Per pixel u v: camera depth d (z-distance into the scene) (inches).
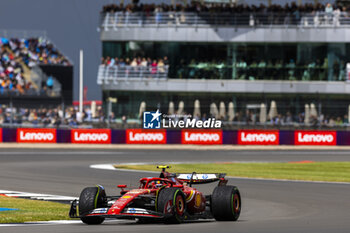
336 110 6633.9
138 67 7347.4
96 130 6520.7
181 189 1775.3
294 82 7303.2
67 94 7721.5
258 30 7416.3
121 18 7608.3
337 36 7313.0
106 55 7696.9
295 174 3900.1
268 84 7327.8
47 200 2481.5
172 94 7406.5
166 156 5403.5
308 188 3095.5
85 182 3275.1
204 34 7485.2
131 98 7431.1
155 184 1766.7
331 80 7347.4
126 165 4448.8
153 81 7332.7
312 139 6451.8
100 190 1708.9
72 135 6530.5
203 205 1857.8
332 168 4379.9
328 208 2301.9
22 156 5285.4
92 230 1513.3
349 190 3011.8
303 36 7347.4
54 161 4810.5
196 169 4114.2
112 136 6520.7
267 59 7460.6
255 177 3676.2
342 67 7347.4
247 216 2037.4
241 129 6520.7
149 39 7514.8
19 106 6781.5
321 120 6619.1
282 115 6638.8
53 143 6535.4
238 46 7514.8
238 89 7352.4
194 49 7588.6
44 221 1769.2
